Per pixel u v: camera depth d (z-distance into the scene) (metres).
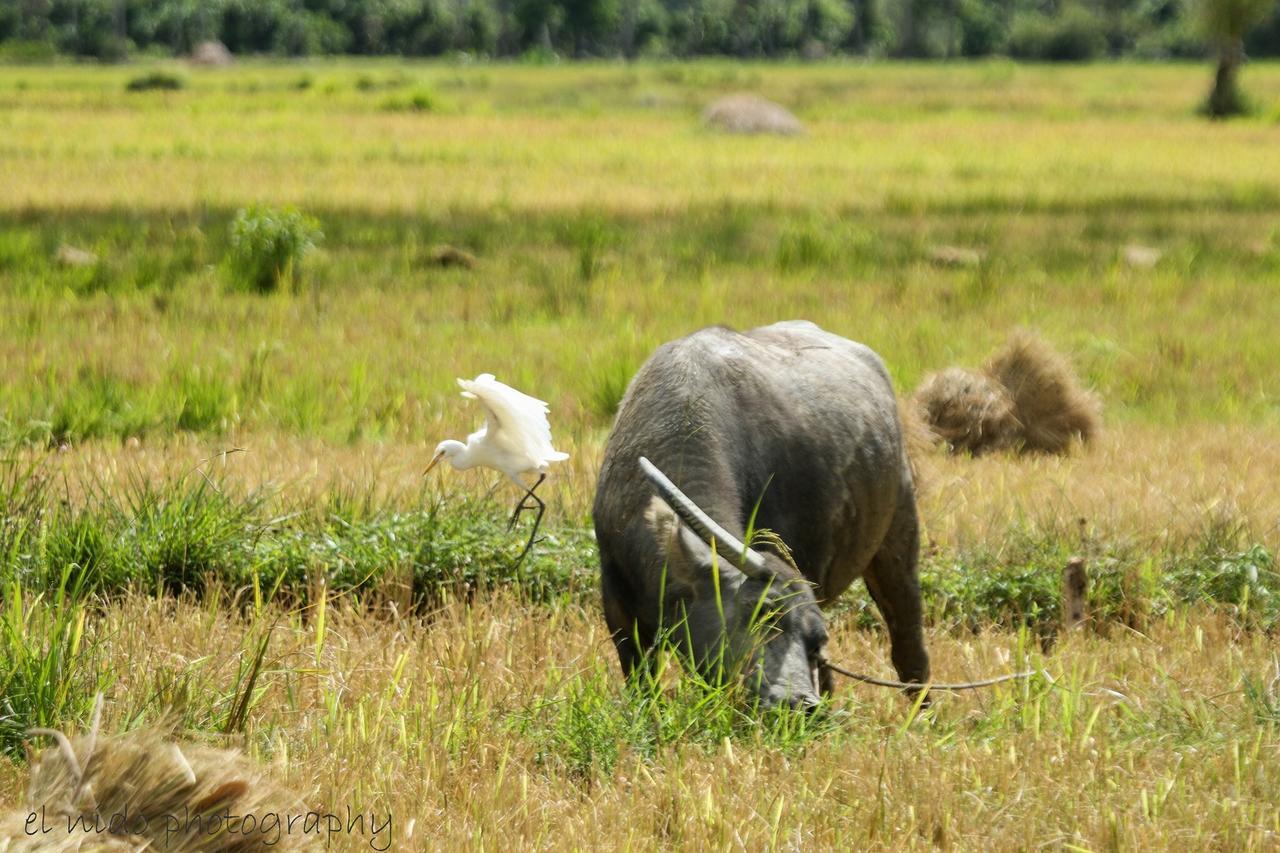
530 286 60.28
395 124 147.12
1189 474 35.44
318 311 54.84
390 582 27.19
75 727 19.09
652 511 18.67
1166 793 17.58
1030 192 93.44
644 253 68.06
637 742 18.77
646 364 21.06
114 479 31.06
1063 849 16.75
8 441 35.62
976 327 53.75
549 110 177.88
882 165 111.19
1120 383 47.81
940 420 40.53
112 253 64.31
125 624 23.05
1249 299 60.91
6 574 25.03
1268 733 19.92
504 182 93.69
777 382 20.86
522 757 19.23
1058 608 27.97
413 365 47.03
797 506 20.33
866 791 17.72
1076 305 58.97
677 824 16.97
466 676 21.20
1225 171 109.62
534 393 43.53
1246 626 27.48
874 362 23.47
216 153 111.00
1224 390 47.41
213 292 57.12
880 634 26.73
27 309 52.78
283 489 30.75
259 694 20.23
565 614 25.86
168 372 44.03
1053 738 19.41
